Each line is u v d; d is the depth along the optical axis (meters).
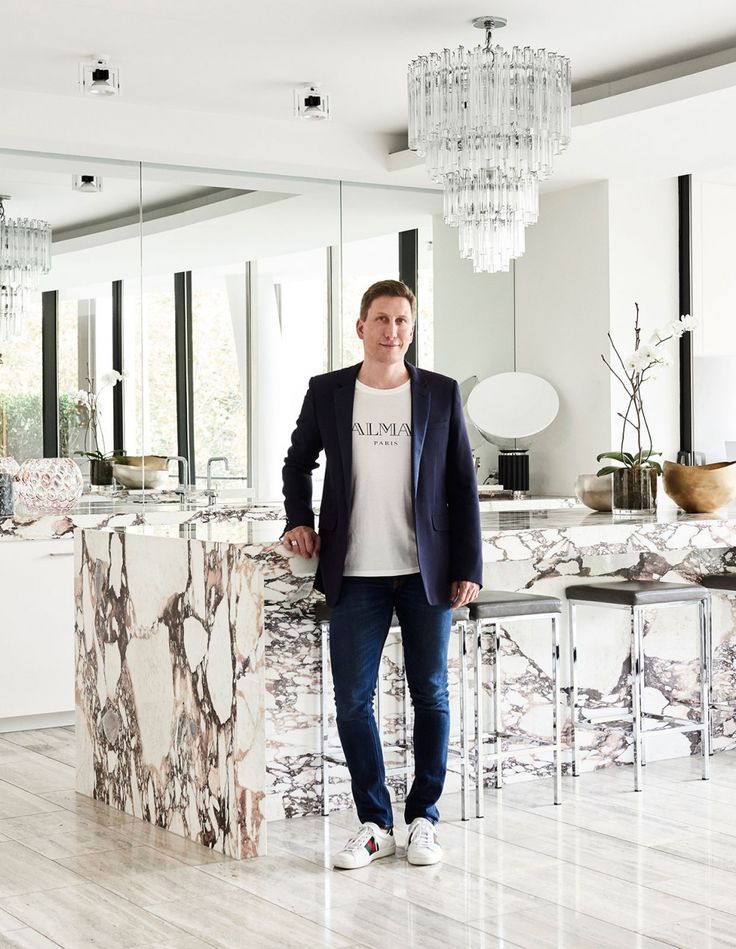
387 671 4.13
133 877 3.35
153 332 5.98
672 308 6.73
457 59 4.46
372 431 3.44
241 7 4.34
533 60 4.47
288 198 6.30
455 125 4.47
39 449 5.70
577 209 6.63
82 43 4.68
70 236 5.75
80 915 3.06
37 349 5.68
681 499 4.86
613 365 6.47
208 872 3.39
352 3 4.32
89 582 4.29
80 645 4.35
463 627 3.89
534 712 4.41
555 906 3.08
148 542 3.89
